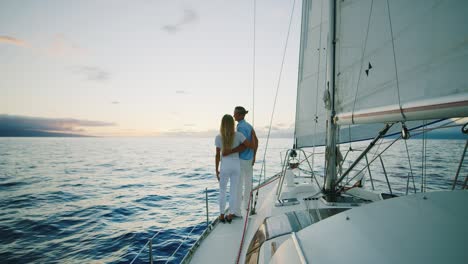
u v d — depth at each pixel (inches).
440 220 40.6
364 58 90.1
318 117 164.4
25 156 1904.5
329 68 110.2
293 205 109.7
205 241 99.7
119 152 2514.8
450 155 810.2
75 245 263.3
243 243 95.0
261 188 181.0
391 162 665.6
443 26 59.8
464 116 52.3
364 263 35.8
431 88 63.9
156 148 3538.4
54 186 651.5
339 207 93.7
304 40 175.9
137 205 436.1
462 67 55.6
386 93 80.5
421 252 34.5
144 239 273.0
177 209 402.0
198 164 1288.1
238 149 117.0
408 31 70.8
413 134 94.9
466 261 31.3
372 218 46.3
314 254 41.8
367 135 140.9
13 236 295.0
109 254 239.9
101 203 454.9
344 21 100.1
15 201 482.9
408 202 48.5
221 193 120.0
